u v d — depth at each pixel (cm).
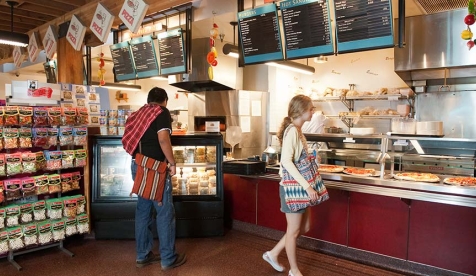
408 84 553
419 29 461
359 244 332
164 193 313
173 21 500
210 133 424
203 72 596
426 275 297
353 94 626
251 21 377
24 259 340
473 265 274
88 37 559
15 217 326
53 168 352
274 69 680
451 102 515
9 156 322
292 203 267
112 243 384
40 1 463
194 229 397
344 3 311
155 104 322
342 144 488
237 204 428
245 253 355
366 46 307
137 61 513
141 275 304
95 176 386
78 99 399
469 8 238
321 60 614
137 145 312
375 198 321
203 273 308
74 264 328
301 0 337
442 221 287
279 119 689
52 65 660
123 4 373
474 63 430
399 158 346
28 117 338
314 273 308
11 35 479
